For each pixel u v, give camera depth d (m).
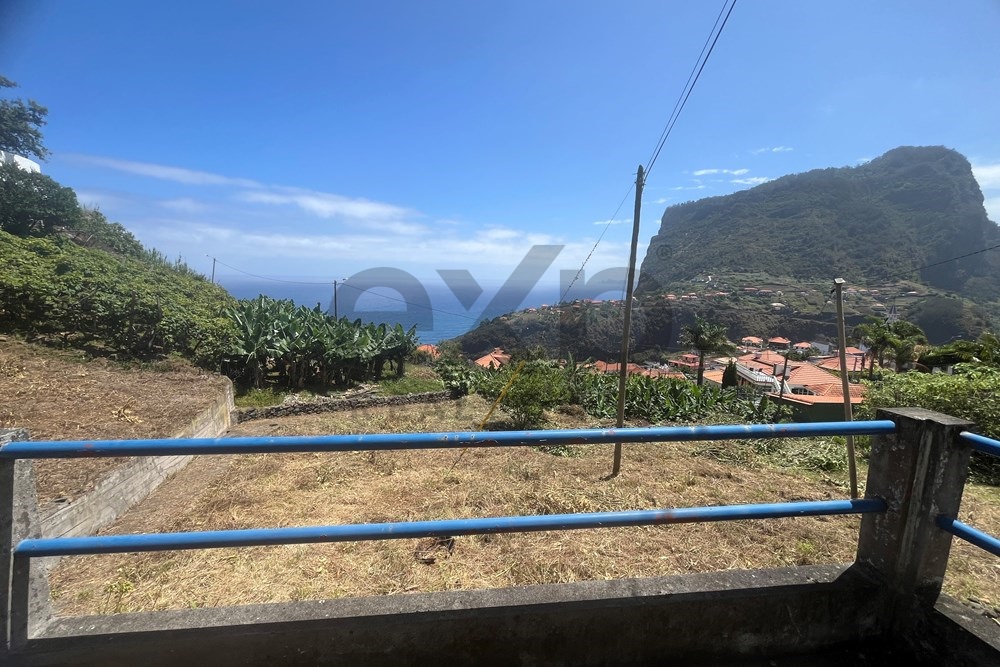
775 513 1.70
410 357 16.17
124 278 11.61
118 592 2.74
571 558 3.08
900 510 1.73
